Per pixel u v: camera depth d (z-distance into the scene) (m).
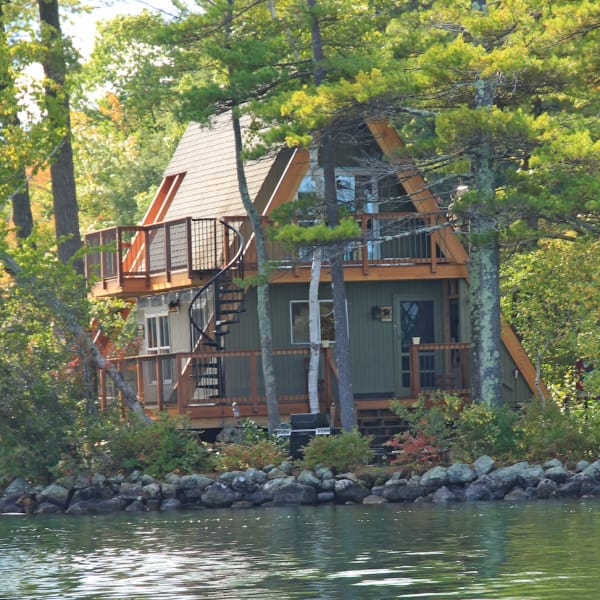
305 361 74.75
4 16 70.62
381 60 64.19
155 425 64.69
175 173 90.69
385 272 74.12
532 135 60.72
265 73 63.94
